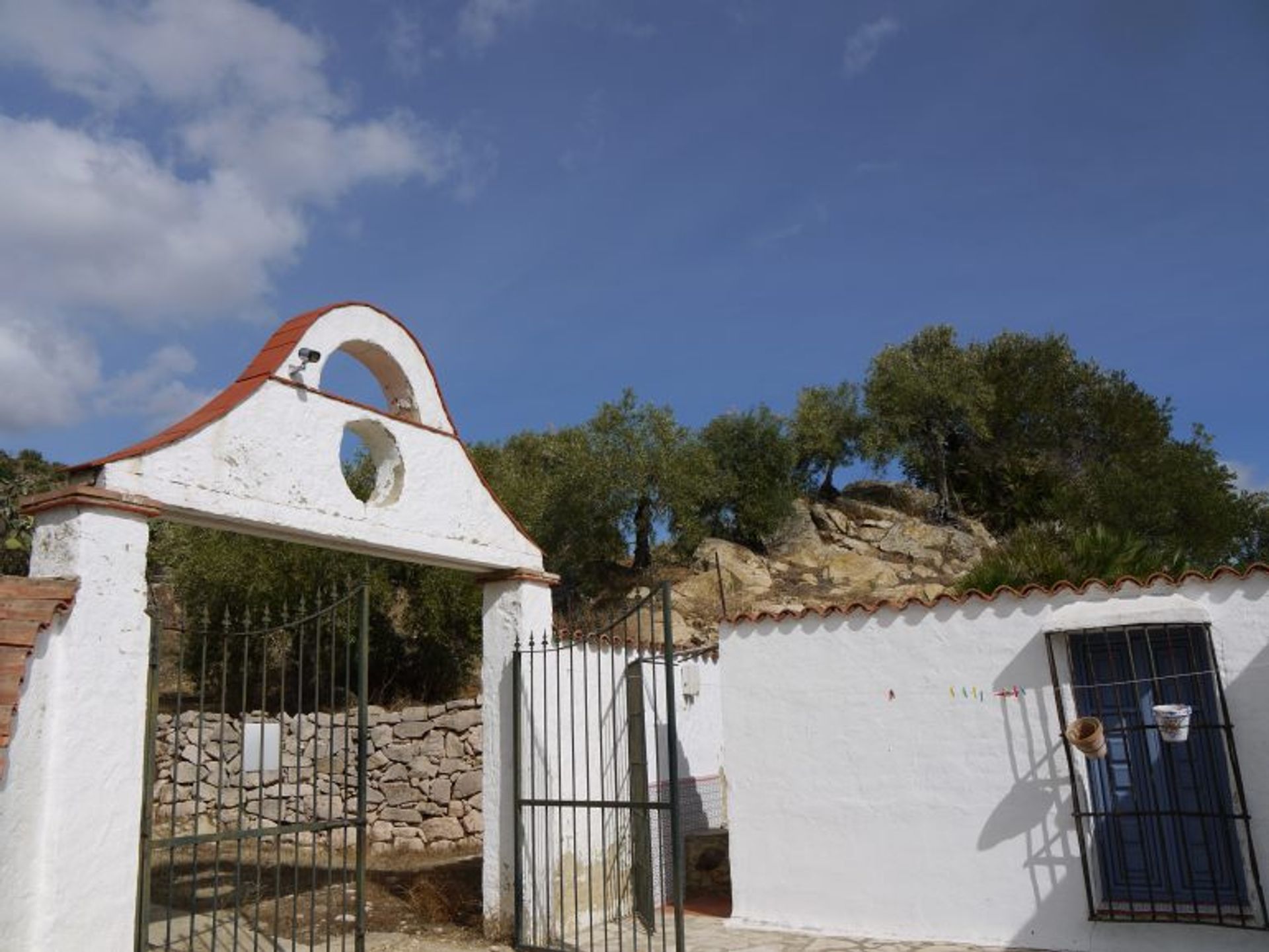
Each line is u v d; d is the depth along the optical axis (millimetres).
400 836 12922
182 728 13297
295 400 7070
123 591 5699
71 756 5266
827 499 30656
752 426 28938
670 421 25984
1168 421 29938
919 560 26031
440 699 18719
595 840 9234
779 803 8734
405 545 7875
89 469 5730
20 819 4988
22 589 5238
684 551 26125
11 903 4891
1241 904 6957
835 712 8633
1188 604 7312
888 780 8305
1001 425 31078
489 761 8836
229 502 6418
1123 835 7492
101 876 5324
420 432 8258
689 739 11234
